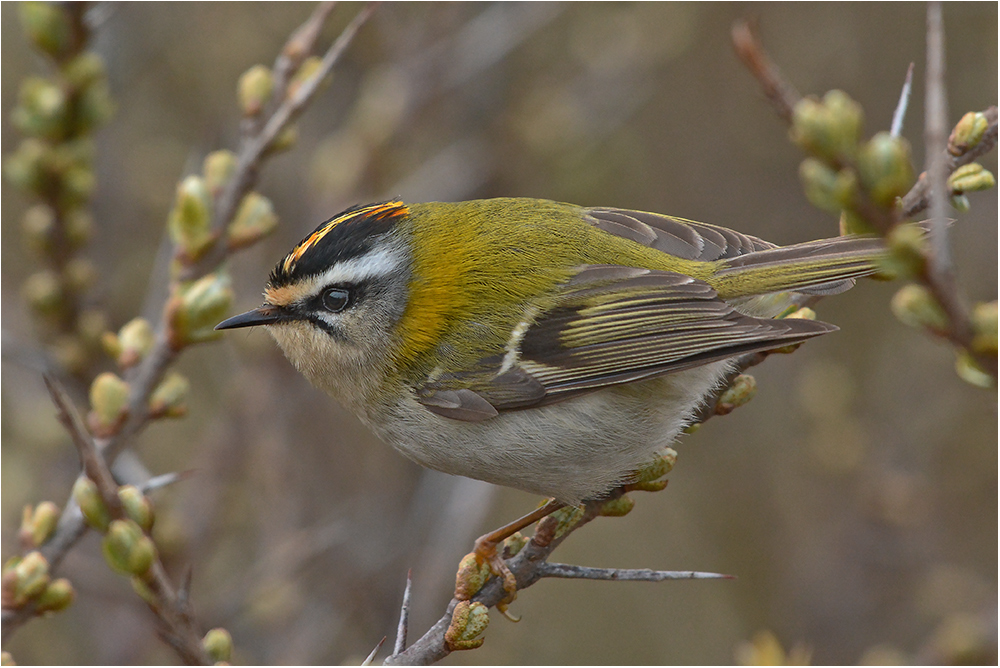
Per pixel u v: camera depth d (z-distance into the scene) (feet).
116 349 22.97
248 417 37.35
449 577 36.45
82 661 34.73
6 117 42.42
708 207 48.26
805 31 47.32
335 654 35.94
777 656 20.42
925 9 45.68
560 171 44.01
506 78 43.55
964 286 42.63
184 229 23.08
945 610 37.50
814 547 40.52
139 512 17.30
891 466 40.45
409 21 43.21
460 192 41.39
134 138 45.01
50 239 26.78
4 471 34.37
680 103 49.42
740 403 24.16
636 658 44.06
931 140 10.82
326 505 38.42
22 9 25.00
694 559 46.06
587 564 47.09
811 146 11.27
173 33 44.45
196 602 32.40
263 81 24.25
